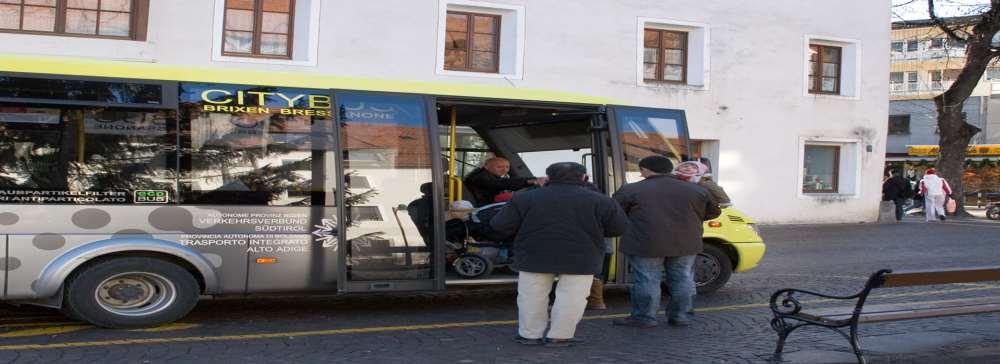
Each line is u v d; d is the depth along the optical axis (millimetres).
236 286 7781
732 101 21484
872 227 21734
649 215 7895
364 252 8172
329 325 8172
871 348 7164
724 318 8703
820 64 22953
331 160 8133
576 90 19734
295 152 8023
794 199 22328
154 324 7703
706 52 21125
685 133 10055
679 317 8172
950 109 26469
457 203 9273
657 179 7988
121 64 7680
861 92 23125
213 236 7703
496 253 9109
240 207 7793
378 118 8352
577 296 7070
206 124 7754
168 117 7641
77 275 7441
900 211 24531
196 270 7828
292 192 7969
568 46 19625
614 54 20109
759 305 9602
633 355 6965
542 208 6977
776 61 22016
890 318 6617
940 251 16078
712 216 8188
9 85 7254
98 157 7434
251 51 17141
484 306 9445
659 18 20609
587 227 6973
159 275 7656
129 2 15922
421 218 8422
